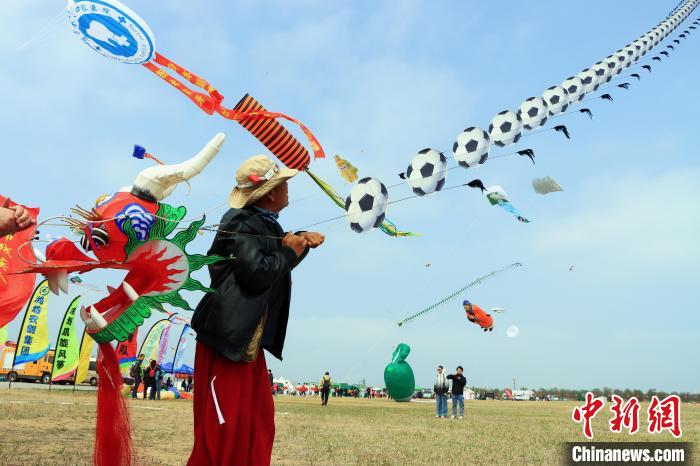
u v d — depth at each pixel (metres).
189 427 9.75
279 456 6.65
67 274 3.19
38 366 35.69
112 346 3.33
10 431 7.64
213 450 3.13
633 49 7.98
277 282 3.55
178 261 3.20
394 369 27.56
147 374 22.58
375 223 3.65
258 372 3.46
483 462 6.66
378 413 17.50
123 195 3.24
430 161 3.79
